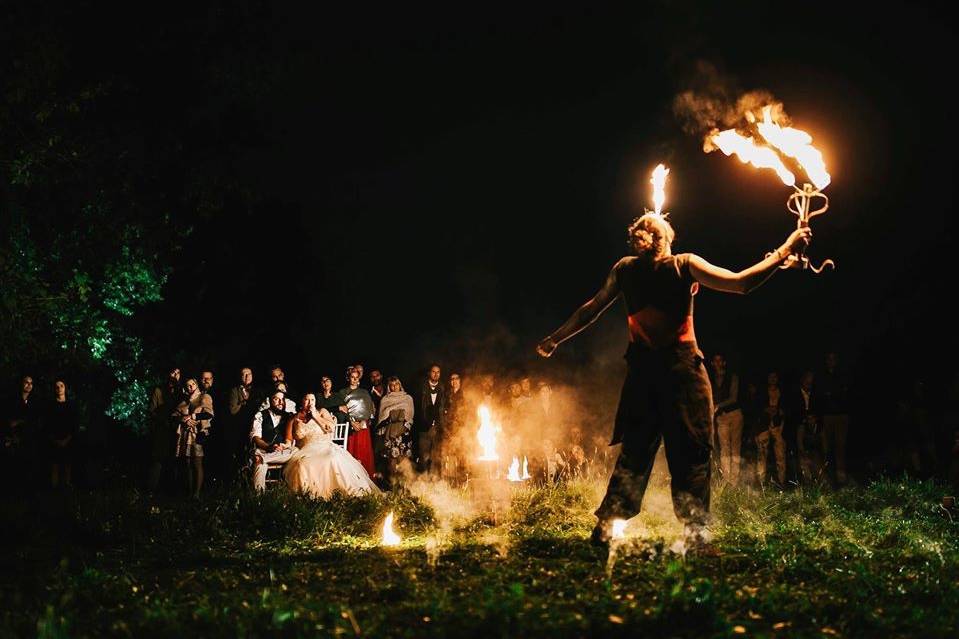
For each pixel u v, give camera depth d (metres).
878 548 8.37
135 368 25.30
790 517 10.24
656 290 7.70
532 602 5.80
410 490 13.86
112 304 21.12
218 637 5.43
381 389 18.67
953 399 17.83
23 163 17.12
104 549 10.15
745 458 18.36
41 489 16.20
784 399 17.52
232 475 17.11
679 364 7.63
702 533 7.45
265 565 8.24
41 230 18.61
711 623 5.34
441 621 5.48
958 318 22.58
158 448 16.77
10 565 9.22
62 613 6.45
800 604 5.85
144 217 19.89
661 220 7.87
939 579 6.59
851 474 19.11
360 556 8.26
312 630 5.41
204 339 27.08
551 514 10.80
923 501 11.40
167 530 10.81
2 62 16.88
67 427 16.80
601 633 5.20
